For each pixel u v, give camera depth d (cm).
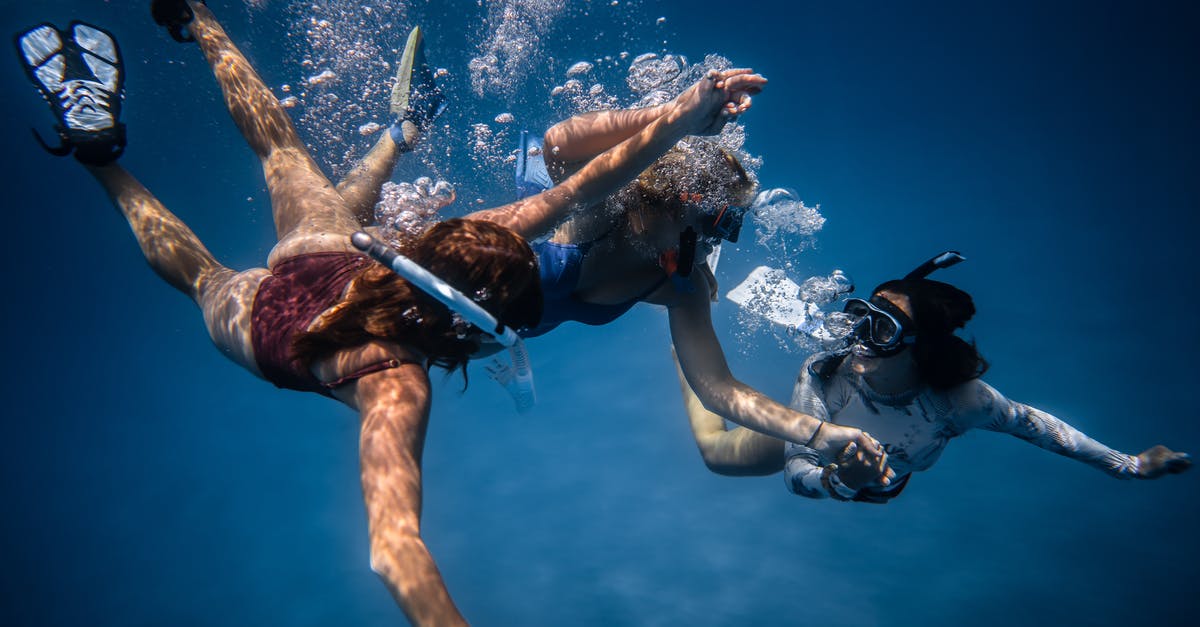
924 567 406
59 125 229
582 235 233
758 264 691
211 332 195
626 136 230
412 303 155
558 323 246
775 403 233
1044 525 421
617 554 443
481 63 945
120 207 233
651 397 592
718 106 177
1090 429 478
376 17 798
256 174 1098
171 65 1070
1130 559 391
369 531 136
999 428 248
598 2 1013
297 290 181
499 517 483
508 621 405
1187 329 561
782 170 870
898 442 245
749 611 394
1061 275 657
